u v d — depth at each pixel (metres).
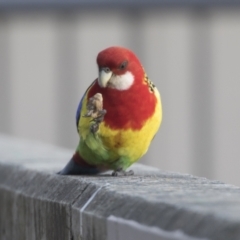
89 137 5.40
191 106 15.37
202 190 4.03
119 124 5.38
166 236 3.35
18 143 8.95
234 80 15.27
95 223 3.97
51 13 14.07
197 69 15.34
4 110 16.06
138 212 3.62
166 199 3.62
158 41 15.30
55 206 4.59
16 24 15.69
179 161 15.30
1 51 15.83
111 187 4.19
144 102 5.43
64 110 16.00
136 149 5.52
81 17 15.44
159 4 13.13
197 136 15.34
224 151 15.27
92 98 5.35
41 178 5.17
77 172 5.59
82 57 15.77
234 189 4.09
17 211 5.36
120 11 14.25
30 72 15.96
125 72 5.41
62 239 4.48
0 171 6.07
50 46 15.84
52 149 7.88
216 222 3.16
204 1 12.98
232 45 15.20
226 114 15.34
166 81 15.34
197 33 15.20
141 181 4.55
